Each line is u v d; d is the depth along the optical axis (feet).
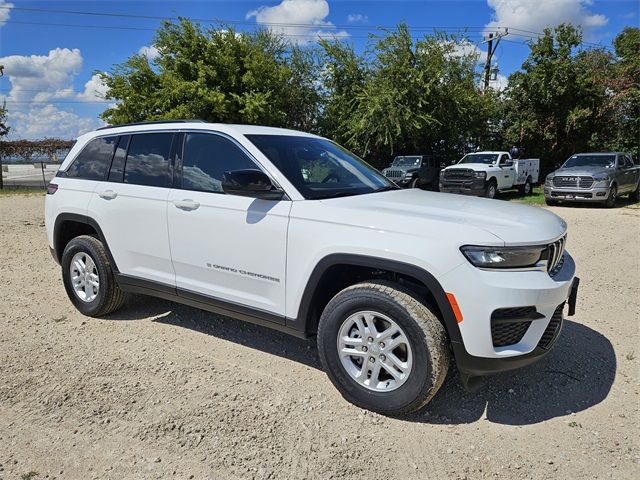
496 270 8.94
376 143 77.87
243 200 11.44
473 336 8.93
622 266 22.43
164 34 74.43
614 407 10.28
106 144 14.87
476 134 85.15
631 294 17.98
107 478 8.02
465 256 8.91
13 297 17.35
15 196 60.80
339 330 10.16
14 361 12.16
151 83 75.92
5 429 9.35
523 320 9.08
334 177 12.35
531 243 9.17
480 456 8.67
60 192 15.51
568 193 49.44
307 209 10.55
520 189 66.49
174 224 12.60
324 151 13.46
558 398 10.67
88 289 15.14
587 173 48.57
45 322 14.89
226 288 11.94
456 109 80.07
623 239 29.66
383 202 10.88
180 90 70.08
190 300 12.81
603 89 80.33
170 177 13.01
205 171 12.40
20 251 25.32
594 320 15.28
